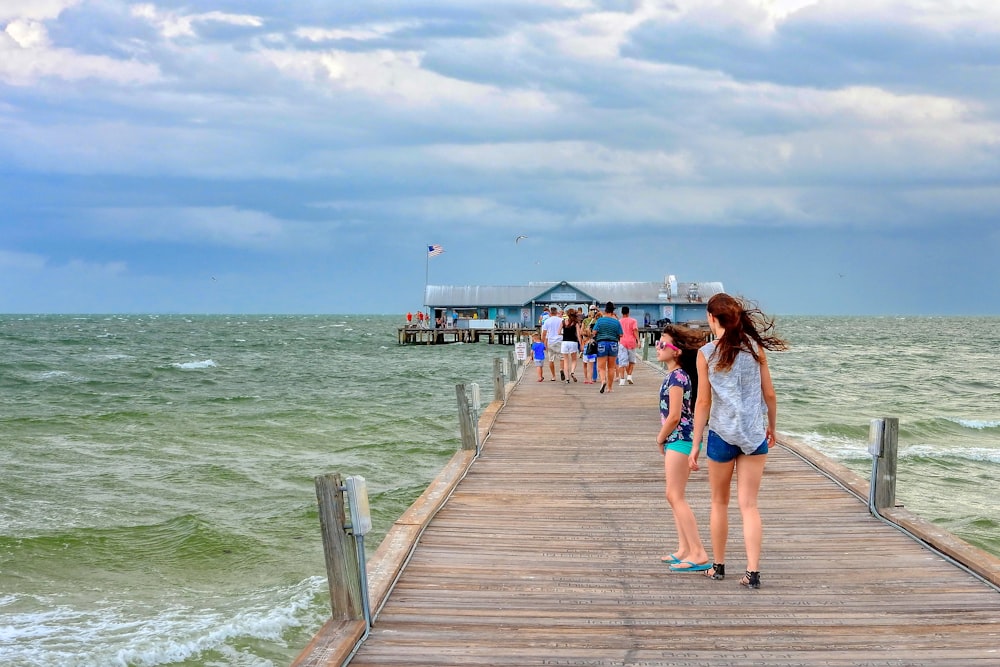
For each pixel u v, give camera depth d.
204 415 26.44
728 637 5.23
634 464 11.18
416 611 5.69
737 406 5.86
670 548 7.25
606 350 19.41
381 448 19.64
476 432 11.77
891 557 6.85
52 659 7.87
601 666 4.83
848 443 20.06
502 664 4.85
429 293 72.00
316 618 8.97
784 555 6.95
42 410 28.30
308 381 41.44
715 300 5.96
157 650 8.09
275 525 12.68
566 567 6.69
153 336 106.69
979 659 4.87
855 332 150.38
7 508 13.66
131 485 15.59
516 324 70.44
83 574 10.41
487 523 8.10
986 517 13.26
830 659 4.90
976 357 68.94
